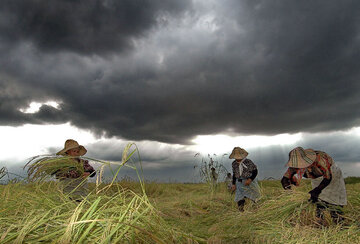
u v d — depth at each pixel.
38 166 3.73
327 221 4.32
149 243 2.53
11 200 3.04
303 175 4.71
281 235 4.06
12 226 2.35
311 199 4.63
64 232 2.29
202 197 8.37
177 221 4.89
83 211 2.72
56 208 2.88
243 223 5.03
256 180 6.73
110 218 2.47
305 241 3.66
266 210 5.35
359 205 5.19
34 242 2.17
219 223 5.22
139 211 2.95
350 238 3.71
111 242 2.24
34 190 3.48
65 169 4.11
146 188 10.80
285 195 5.40
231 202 7.45
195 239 3.25
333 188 4.53
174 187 12.76
